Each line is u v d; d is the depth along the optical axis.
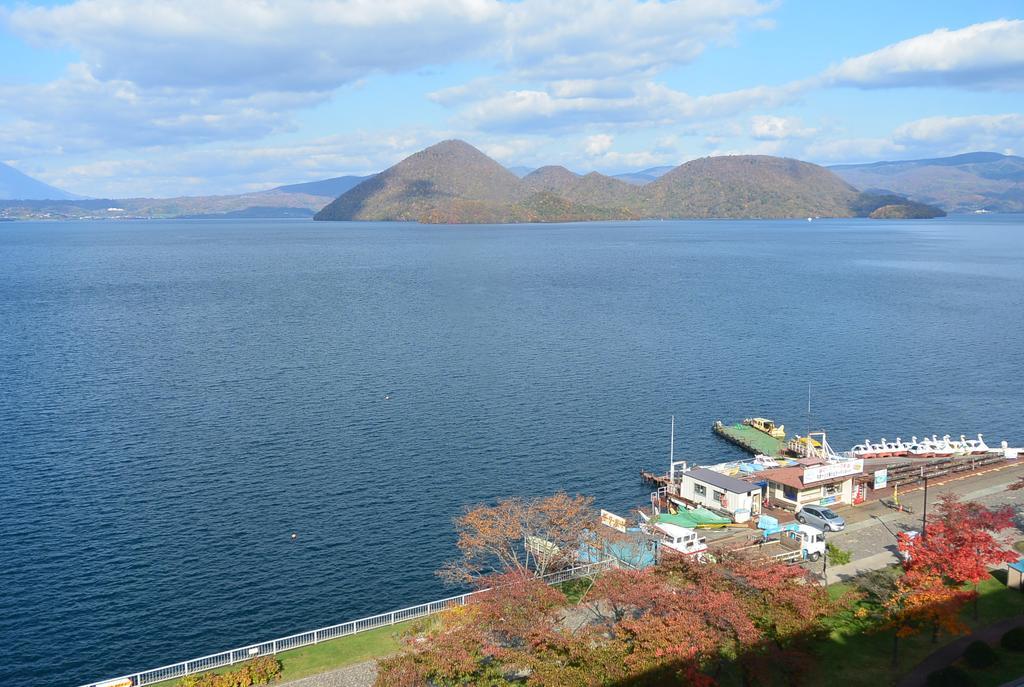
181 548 65.38
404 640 44.88
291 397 110.19
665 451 91.81
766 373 128.25
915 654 44.50
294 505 74.12
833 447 95.06
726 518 68.56
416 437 94.25
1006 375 127.50
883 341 153.00
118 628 53.97
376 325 167.75
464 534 59.12
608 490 80.06
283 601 57.47
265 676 43.12
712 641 37.44
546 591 42.34
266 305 197.88
